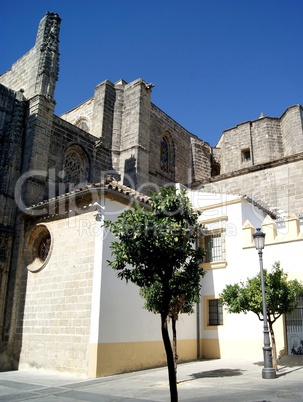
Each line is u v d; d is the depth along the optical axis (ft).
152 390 33.35
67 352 44.42
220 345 56.65
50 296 49.01
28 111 65.82
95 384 37.14
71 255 48.49
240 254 58.18
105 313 43.47
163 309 22.58
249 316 55.11
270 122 105.19
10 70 77.41
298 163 78.54
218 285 59.21
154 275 24.57
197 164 110.73
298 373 39.73
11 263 55.67
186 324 57.31
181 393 31.45
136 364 45.96
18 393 33.47
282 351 50.98
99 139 80.84
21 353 49.60
